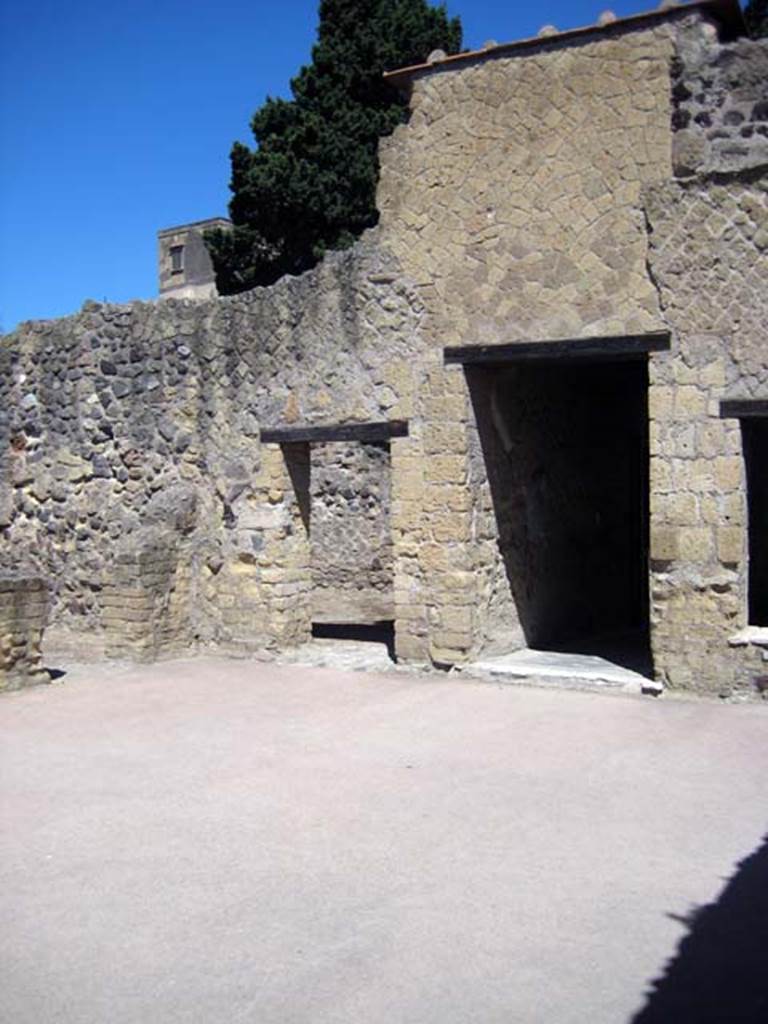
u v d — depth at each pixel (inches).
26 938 193.2
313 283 429.7
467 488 398.6
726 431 349.1
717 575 351.3
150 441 476.1
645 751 296.0
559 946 184.1
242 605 452.8
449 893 206.2
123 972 179.9
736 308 347.3
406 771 284.2
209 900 206.2
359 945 186.4
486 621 410.9
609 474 519.5
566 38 372.5
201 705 368.8
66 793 274.4
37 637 404.8
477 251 391.9
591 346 371.2
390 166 408.2
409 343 406.6
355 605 605.9
